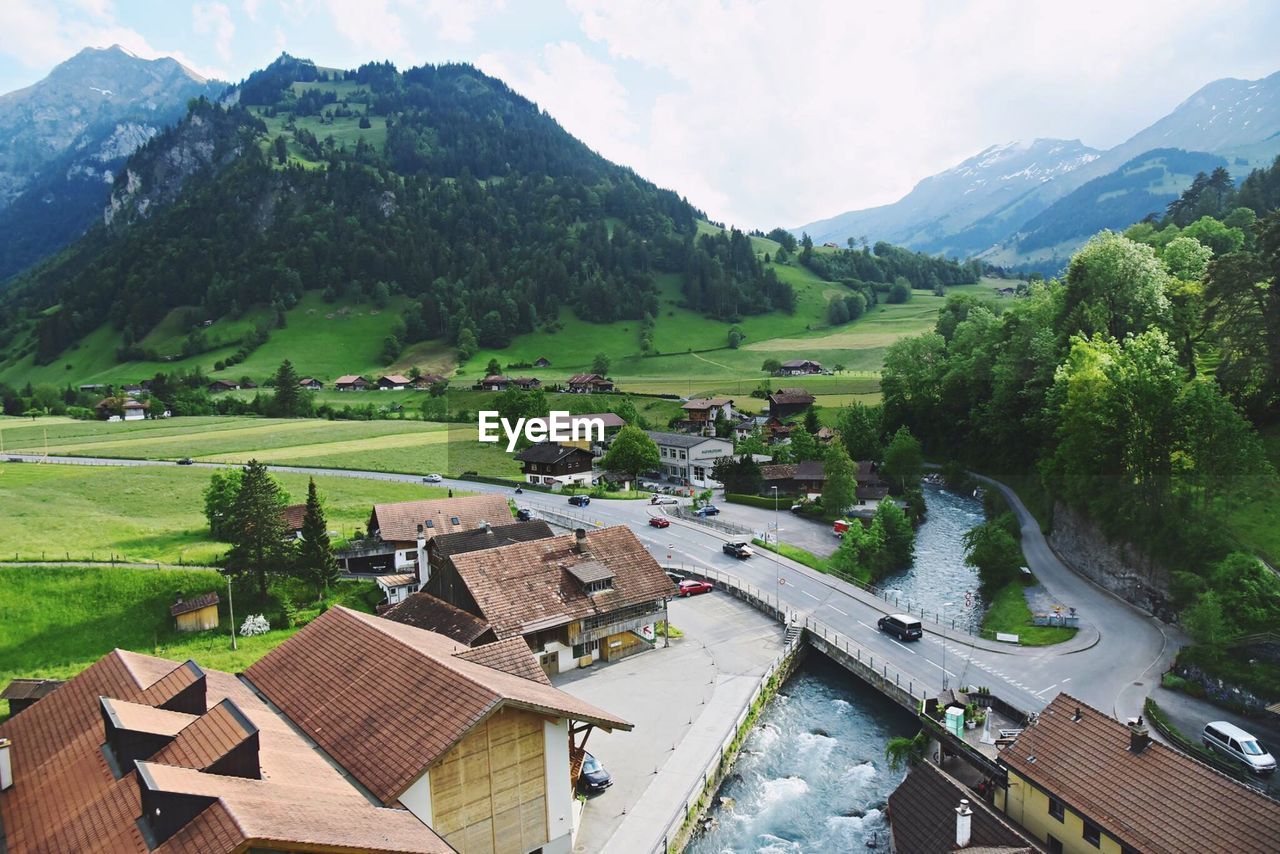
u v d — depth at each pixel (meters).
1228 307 80.81
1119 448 76.44
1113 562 73.56
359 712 34.38
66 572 70.12
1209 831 30.98
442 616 58.03
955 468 123.94
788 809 44.00
